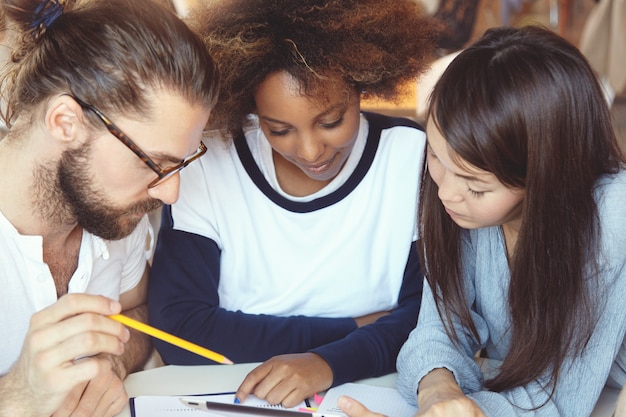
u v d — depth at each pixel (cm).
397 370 144
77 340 104
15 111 120
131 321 113
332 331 152
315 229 155
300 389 133
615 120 151
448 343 138
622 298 122
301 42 131
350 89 136
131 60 110
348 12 135
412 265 159
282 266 157
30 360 105
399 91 151
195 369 145
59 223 125
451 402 118
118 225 123
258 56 131
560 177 113
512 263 122
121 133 113
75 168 116
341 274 157
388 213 156
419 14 148
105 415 125
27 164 119
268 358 149
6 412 107
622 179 119
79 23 113
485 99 109
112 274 145
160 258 156
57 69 113
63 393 106
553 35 115
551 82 110
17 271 124
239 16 135
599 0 384
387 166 155
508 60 110
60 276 134
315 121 135
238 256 157
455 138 110
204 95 115
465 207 118
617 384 137
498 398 125
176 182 121
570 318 121
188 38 114
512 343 126
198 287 154
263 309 159
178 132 115
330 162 144
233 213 155
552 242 116
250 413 121
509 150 109
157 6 115
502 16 431
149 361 162
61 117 112
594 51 387
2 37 120
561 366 125
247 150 154
